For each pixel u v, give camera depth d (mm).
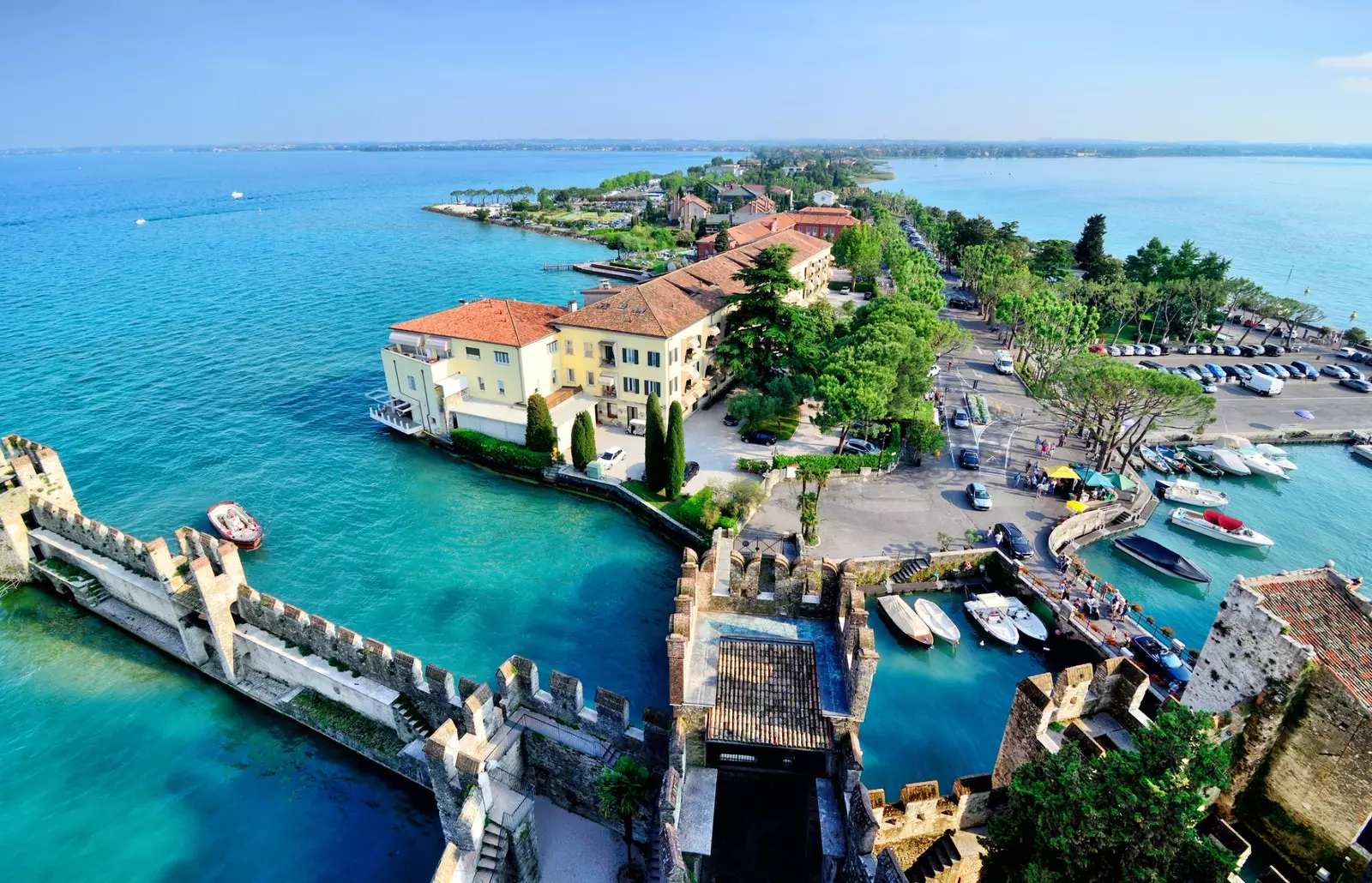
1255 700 30969
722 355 77875
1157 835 20844
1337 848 29422
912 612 50062
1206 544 61531
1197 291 109875
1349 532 63719
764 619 33750
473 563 57000
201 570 40594
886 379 63031
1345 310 152375
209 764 39094
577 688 33844
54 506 51062
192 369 95312
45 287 136500
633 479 66750
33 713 41906
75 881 32969
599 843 33844
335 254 185000
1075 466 69312
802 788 32750
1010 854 24672
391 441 77250
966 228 165000
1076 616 48812
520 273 168125
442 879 26688
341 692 39938
